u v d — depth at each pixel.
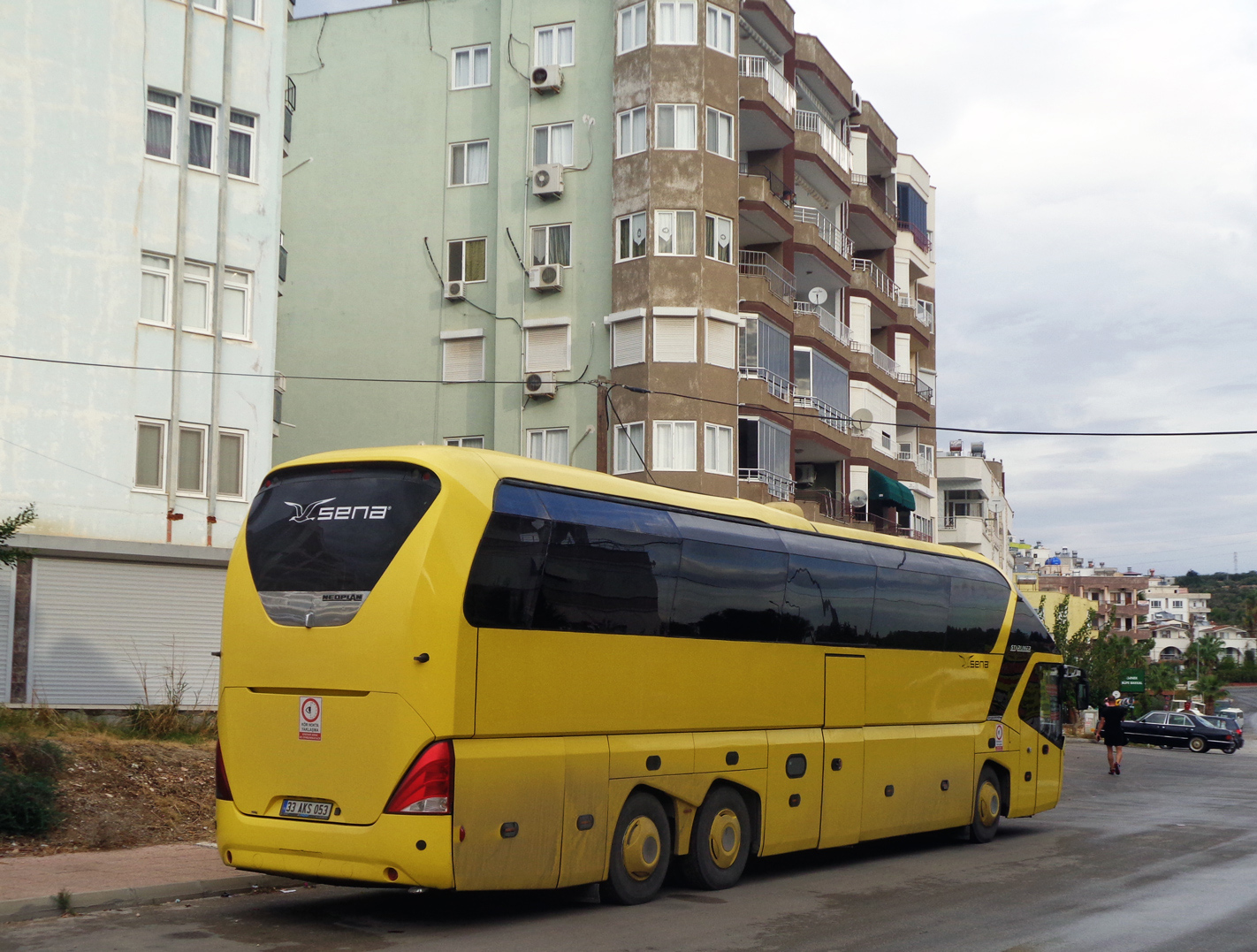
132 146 26.61
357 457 10.68
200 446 27.09
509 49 38.56
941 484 68.69
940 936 10.45
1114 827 19.20
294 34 41.91
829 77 44.16
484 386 38.34
